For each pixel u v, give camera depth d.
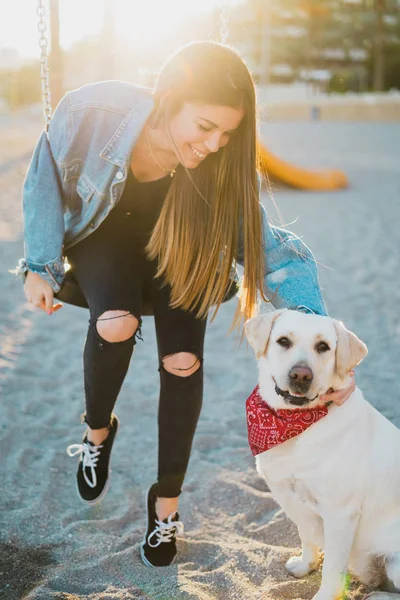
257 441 2.40
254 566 2.58
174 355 2.44
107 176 2.40
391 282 6.73
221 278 2.52
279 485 2.44
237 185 2.45
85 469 2.71
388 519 2.34
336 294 6.35
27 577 2.51
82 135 2.42
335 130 30.77
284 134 28.12
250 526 2.89
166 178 2.53
